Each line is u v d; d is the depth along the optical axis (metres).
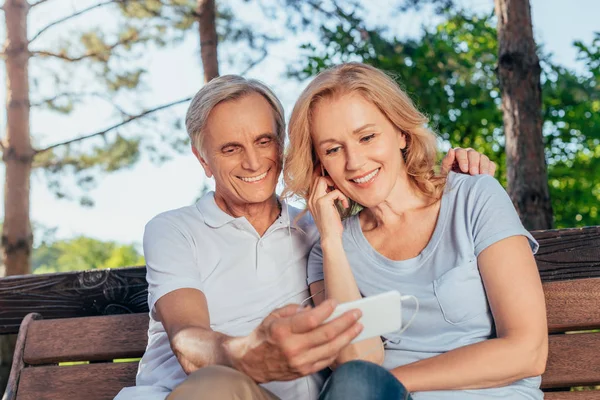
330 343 1.51
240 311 2.19
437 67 8.66
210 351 1.69
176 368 2.11
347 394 1.51
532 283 1.89
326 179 2.21
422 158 2.12
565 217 9.28
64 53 9.16
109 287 2.55
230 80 2.25
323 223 2.15
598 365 2.12
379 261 2.11
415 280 2.04
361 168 2.06
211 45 7.48
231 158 2.21
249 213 2.30
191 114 2.26
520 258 1.92
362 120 2.05
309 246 2.30
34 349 2.39
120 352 2.36
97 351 2.36
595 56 8.62
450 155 2.21
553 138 9.31
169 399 1.49
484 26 9.36
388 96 2.08
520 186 5.69
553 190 9.27
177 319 1.98
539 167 5.70
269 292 2.22
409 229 2.12
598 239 2.34
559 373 2.13
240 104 2.19
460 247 1.99
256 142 2.21
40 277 2.58
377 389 1.52
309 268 2.25
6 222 8.09
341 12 8.34
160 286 2.09
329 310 1.48
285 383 2.09
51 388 2.33
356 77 2.08
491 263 1.93
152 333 2.21
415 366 1.86
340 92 2.07
